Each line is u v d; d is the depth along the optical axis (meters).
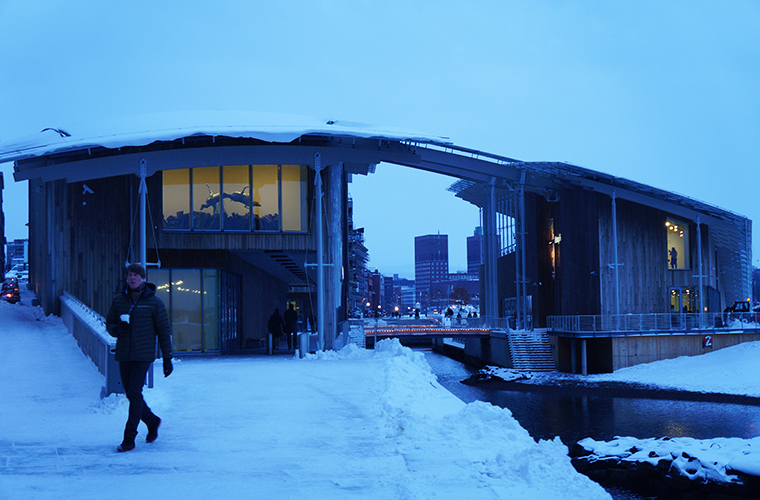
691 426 22.53
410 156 27.05
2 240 47.31
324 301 25.95
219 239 25.69
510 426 7.24
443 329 47.12
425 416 7.79
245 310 31.94
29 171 21.89
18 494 4.82
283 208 26.22
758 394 29.89
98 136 22.92
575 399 30.27
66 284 21.94
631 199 45.00
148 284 6.40
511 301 59.28
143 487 5.03
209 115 28.81
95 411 8.49
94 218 23.09
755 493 10.02
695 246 47.38
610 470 11.62
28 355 14.17
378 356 19.97
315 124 26.20
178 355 25.70
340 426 7.75
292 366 16.48
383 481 5.23
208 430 7.48
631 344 40.00
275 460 5.96
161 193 25.20
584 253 46.59
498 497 4.75
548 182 47.69
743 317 42.53
